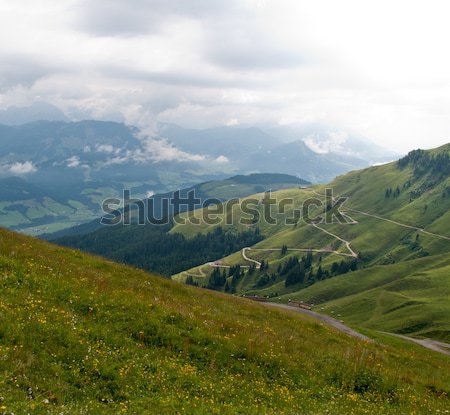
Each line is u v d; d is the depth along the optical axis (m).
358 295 195.62
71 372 15.46
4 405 12.02
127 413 13.97
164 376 17.38
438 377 30.55
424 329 134.38
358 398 21.08
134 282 31.80
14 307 18.25
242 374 20.22
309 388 20.72
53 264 27.28
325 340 33.12
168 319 22.97
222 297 41.66
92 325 19.52
